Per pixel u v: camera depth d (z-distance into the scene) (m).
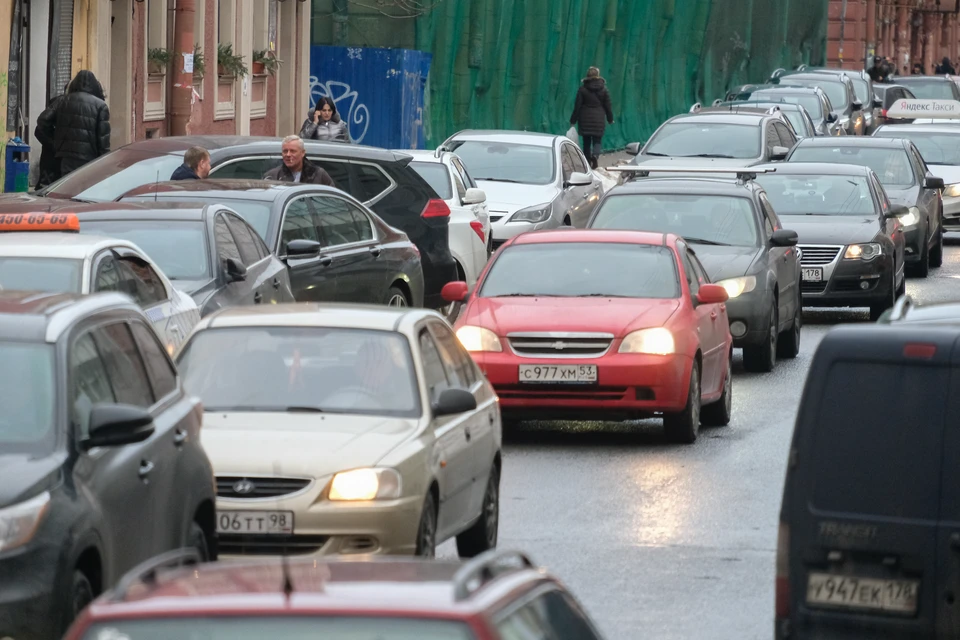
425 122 127.62
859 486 20.69
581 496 36.19
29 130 76.50
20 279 32.03
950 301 23.25
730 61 170.25
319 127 80.69
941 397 20.45
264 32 110.44
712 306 45.59
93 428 21.17
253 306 30.92
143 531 22.05
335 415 27.78
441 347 30.52
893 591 20.58
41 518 19.77
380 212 58.12
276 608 12.80
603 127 123.38
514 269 45.31
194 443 24.36
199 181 48.34
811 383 20.95
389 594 13.10
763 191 62.06
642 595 27.98
